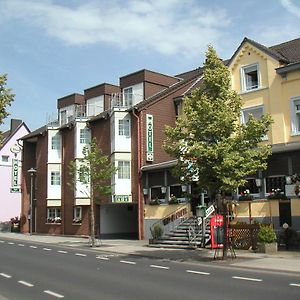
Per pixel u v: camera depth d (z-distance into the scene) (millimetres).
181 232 25031
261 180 23250
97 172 27938
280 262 16438
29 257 20078
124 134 32625
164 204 29484
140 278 13391
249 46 26375
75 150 36625
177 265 16578
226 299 10023
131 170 32281
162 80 35781
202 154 17156
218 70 18422
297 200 21422
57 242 29594
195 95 18594
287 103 24391
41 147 41406
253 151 17766
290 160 22078
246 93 26234
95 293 11039
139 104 32375
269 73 25297
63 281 13023
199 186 17875
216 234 22109
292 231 20750
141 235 30797
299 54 25656
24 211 43906
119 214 35625
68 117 40000
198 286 11812
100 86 38531
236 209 23891
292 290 11047
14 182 44906
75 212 36875
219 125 17469
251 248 21047
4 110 13734
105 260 18672
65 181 38625
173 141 19000
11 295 10914
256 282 12367
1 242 30594
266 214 22688
